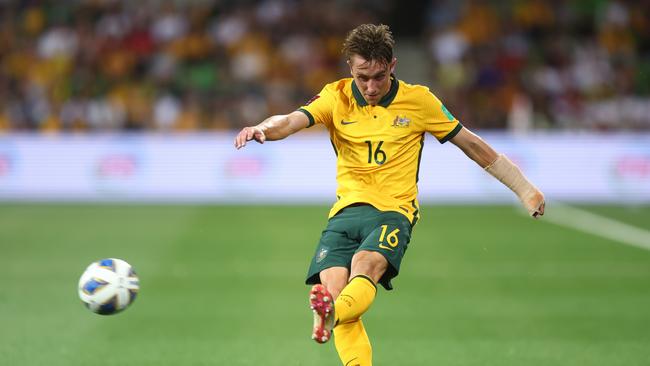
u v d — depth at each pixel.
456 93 76.38
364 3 86.38
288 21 81.25
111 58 76.94
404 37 89.31
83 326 27.55
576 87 77.38
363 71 17.80
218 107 74.00
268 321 28.39
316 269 18.48
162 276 36.25
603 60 79.38
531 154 62.06
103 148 62.31
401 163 18.69
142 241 45.56
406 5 88.56
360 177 18.77
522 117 65.19
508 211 57.62
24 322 28.11
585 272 37.59
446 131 18.83
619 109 75.56
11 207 59.16
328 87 19.27
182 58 77.69
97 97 74.69
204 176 62.12
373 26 17.95
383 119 18.62
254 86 75.44
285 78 77.56
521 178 18.94
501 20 82.81
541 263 39.72
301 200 61.84
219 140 62.38
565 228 50.56
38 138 62.31
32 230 49.56
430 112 18.77
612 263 39.81
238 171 62.06
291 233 48.03
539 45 81.19
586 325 27.88
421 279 36.00
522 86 76.81
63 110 73.44
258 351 24.48
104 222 52.47
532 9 82.88
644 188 61.28
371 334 26.75
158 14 80.44
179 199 62.09
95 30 79.25
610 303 31.39
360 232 18.50
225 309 30.22
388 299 32.12
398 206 18.56
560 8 83.31
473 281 35.56
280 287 34.06
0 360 23.14
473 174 61.88
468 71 78.00
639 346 25.02
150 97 74.69
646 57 81.69
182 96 75.12
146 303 31.16
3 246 44.34
